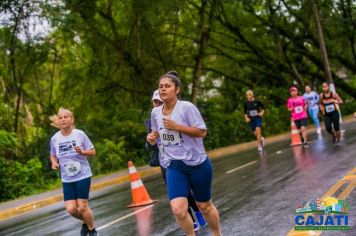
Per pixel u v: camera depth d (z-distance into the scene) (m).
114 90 35.88
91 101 35.66
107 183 20.89
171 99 6.91
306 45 47.59
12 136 24.20
